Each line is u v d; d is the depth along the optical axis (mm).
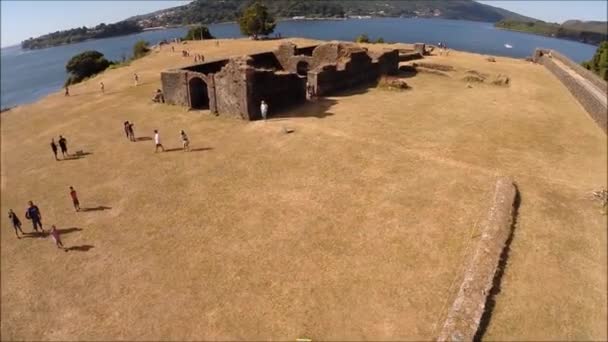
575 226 18641
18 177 27359
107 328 14234
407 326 13609
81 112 42156
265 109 33375
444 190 22000
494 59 63219
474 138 29516
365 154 26781
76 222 21047
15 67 167625
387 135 29938
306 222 19641
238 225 19719
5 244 19656
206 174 25188
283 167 25453
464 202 20750
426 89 44000
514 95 41781
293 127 31891
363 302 14695
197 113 37438
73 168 28016
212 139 30734
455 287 15141
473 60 61719
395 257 16906
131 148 30500
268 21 96688
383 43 79938
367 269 16297
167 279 16359
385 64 49781
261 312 14508
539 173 24078
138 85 52844
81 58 80938
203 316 14469
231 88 34031
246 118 34000
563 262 16172
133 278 16547
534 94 42250
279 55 50156
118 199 23047
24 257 18484
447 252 17062
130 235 19516
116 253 18234
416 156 26344
